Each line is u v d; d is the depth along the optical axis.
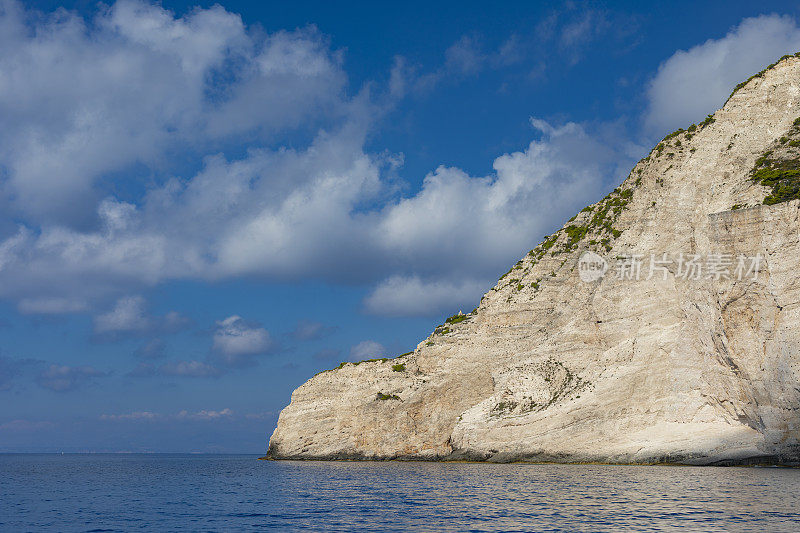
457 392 88.12
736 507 36.97
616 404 71.56
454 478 60.56
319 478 66.81
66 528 37.34
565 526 32.84
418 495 48.22
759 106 79.38
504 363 86.38
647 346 72.56
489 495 46.22
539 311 88.06
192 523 38.19
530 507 39.62
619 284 76.81
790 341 59.91
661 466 65.00
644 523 32.94
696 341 69.56
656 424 69.75
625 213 84.12
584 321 80.12
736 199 72.19
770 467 60.22
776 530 30.47
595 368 76.06
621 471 60.56
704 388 68.00
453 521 35.81
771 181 70.50
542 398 78.44
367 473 71.19
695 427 67.06
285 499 49.03
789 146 74.75
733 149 77.25
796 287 60.69
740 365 63.38
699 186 76.50
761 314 62.44
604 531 31.14
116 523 39.06
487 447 78.62
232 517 40.25
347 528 34.53
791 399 59.34
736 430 64.56
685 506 37.66
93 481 81.69
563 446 72.81
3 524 39.16
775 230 62.59
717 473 55.75
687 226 74.88
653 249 76.06
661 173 82.25
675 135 85.44
